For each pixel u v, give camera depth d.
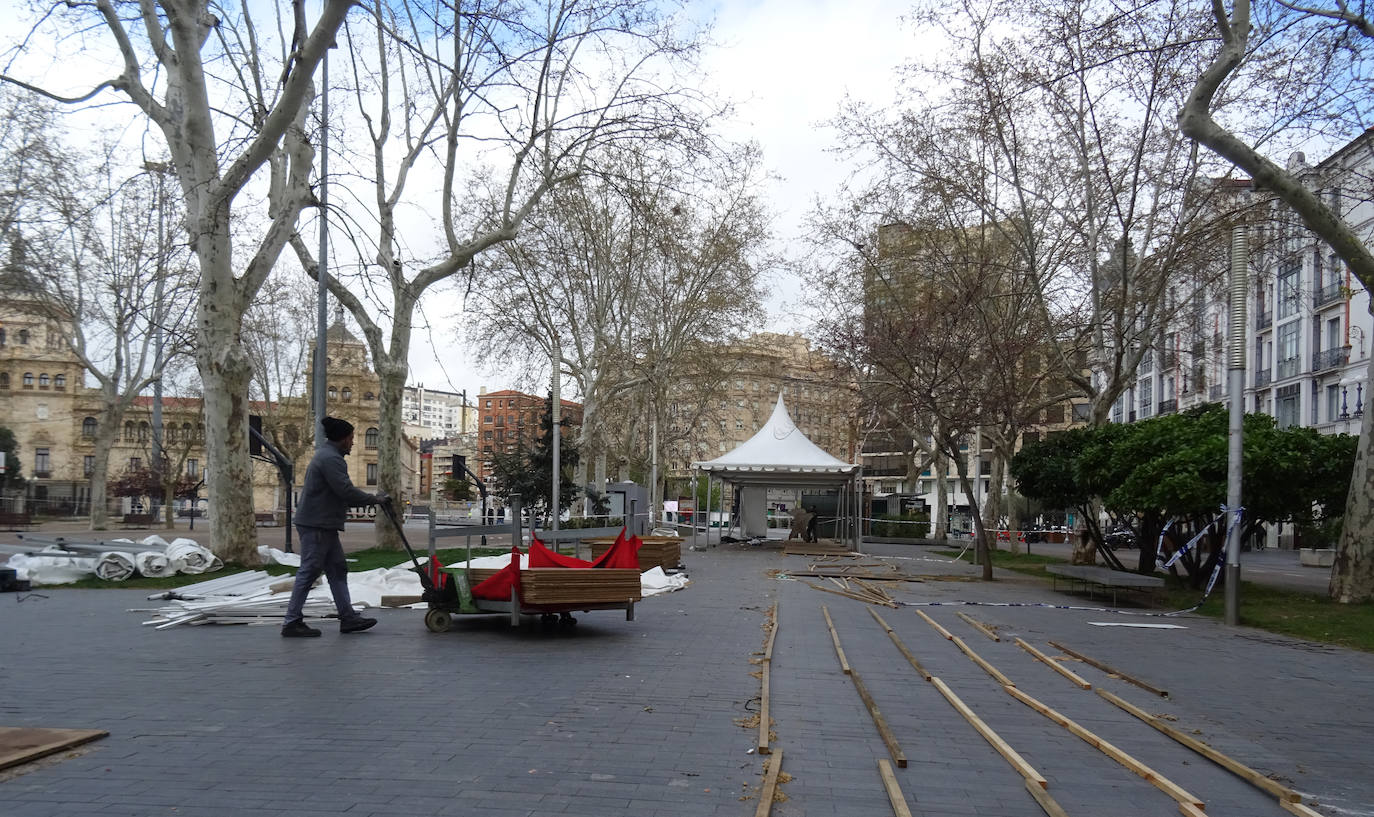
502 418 82.44
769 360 54.81
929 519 46.19
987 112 21.55
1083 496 20.17
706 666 7.94
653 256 35.38
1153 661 9.25
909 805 4.41
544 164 19.33
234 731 5.33
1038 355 29.03
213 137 15.13
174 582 13.75
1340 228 12.56
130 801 4.10
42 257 26.84
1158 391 54.94
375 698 6.28
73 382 68.31
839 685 7.33
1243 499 14.27
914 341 21.58
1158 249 20.50
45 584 13.42
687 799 4.36
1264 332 45.09
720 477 33.59
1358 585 13.80
